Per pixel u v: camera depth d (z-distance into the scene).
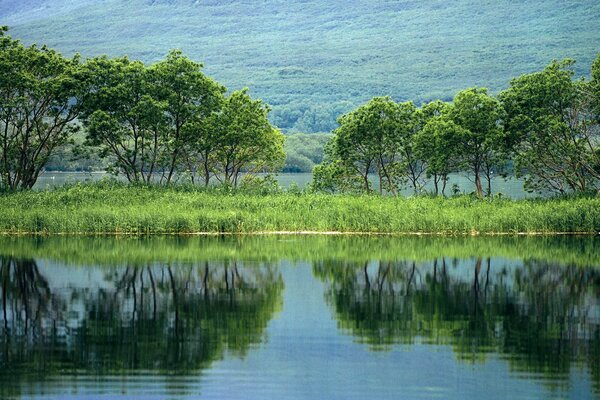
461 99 164.50
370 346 64.50
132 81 166.25
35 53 163.50
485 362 60.25
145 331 68.38
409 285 89.50
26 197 146.62
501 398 52.84
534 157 163.75
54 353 62.00
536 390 54.38
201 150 171.00
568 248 119.69
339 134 173.88
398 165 180.12
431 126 164.62
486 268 100.62
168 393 53.81
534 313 75.38
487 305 79.06
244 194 158.38
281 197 153.25
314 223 139.88
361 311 76.44
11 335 66.88
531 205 148.38
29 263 101.88
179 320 72.31
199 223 137.38
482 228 138.38
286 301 80.69
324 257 109.38
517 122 161.75
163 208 142.25
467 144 164.88
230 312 75.81
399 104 174.38
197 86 168.25
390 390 54.47
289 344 64.81
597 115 164.12
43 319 72.25
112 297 81.81
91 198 148.75
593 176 165.00
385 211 141.75
